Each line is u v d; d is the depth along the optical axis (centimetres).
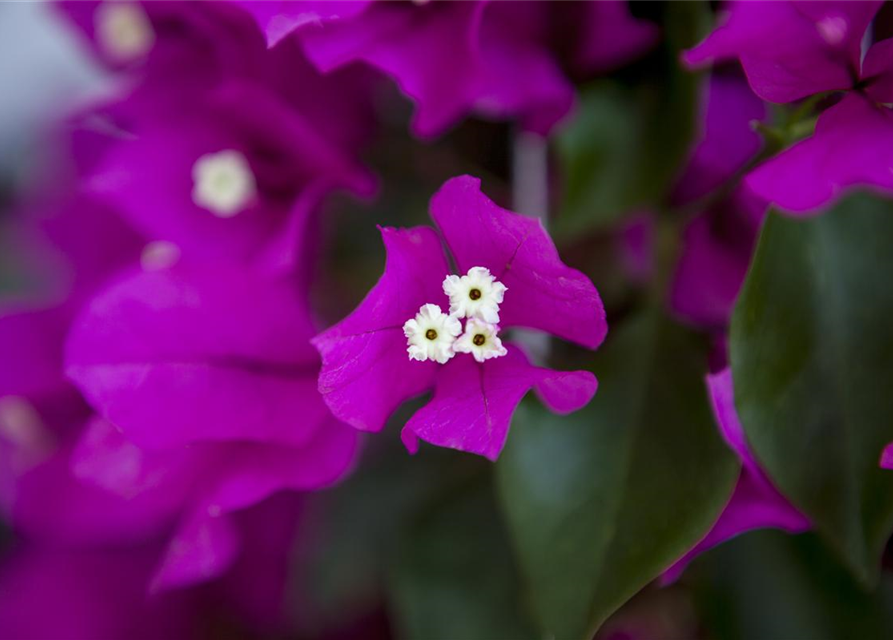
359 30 26
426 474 31
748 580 27
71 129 33
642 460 25
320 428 26
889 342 24
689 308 27
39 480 31
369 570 31
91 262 31
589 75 27
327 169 28
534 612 25
